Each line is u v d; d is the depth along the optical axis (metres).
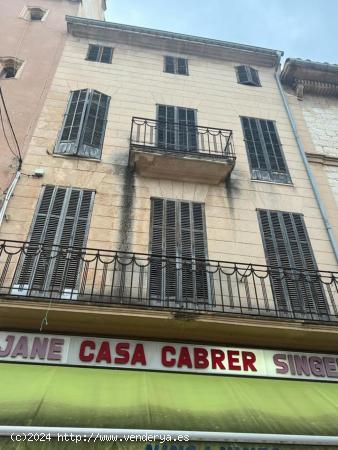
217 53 13.87
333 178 10.98
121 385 5.41
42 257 7.72
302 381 6.52
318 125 12.47
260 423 4.52
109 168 9.67
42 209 8.57
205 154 9.53
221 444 4.08
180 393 5.29
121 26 13.38
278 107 12.59
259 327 6.84
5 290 7.08
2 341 6.28
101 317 6.54
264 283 8.17
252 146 11.12
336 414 4.98
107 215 8.73
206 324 6.74
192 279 7.86
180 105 11.81
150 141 10.47
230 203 9.59
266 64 14.12
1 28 12.94
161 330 6.76
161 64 13.04
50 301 6.47
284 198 10.01
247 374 6.53
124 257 7.29
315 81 13.50
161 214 9.00
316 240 9.28
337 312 7.88
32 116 10.41
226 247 8.70
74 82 11.59
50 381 5.28
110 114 11.00
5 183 8.85
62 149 9.81
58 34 13.18
